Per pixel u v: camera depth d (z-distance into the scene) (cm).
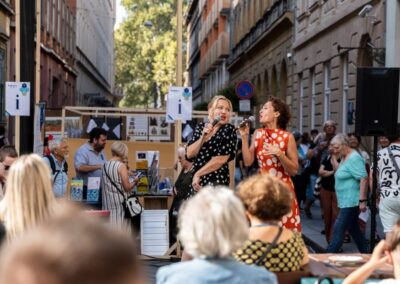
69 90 4900
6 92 1186
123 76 9231
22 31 1189
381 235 1388
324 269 525
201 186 802
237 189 513
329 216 1238
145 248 1100
